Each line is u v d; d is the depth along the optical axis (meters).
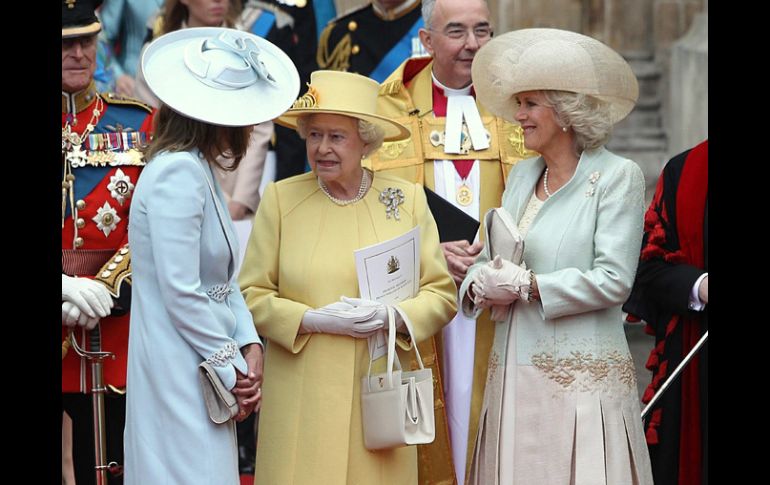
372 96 23.38
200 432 20.53
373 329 22.66
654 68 45.47
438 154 26.78
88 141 25.16
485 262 23.56
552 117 22.72
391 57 32.91
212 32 21.81
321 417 22.69
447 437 25.67
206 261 20.91
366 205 23.61
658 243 25.69
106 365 24.78
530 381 22.45
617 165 22.62
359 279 22.70
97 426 24.28
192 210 20.45
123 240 25.09
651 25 45.66
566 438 22.08
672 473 25.42
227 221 21.20
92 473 25.06
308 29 33.16
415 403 22.59
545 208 22.88
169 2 31.88
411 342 23.22
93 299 23.62
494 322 25.72
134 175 25.23
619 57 22.80
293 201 23.58
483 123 27.02
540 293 22.06
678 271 25.16
